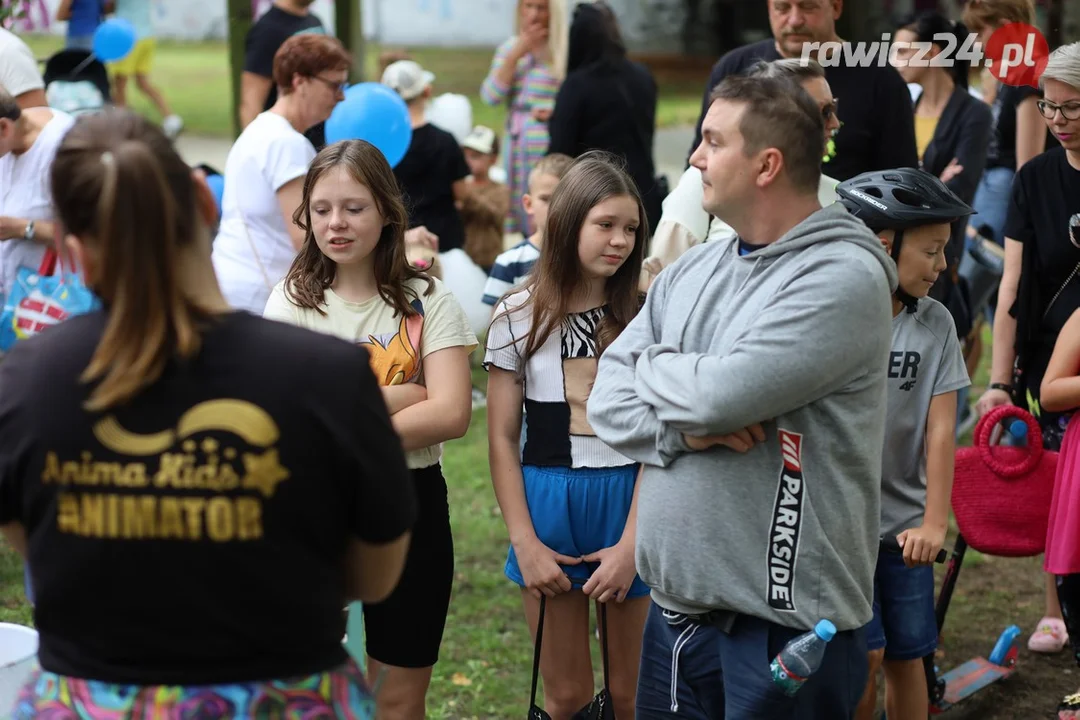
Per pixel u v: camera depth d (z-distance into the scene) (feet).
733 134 7.89
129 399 5.75
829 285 7.63
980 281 18.42
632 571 10.36
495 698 13.42
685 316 8.41
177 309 5.74
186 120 55.57
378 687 8.92
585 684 11.19
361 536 6.18
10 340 13.97
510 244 29.96
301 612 5.96
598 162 10.61
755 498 7.95
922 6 51.70
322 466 5.86
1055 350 11.92
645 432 8.25
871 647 10.52
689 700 8.81
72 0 27.53
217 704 5.85
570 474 10.68
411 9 90.68
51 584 5.89
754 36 82.94
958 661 14.26
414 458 10.16
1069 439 11.91
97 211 5.65
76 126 5.89
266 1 34.47
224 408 5.77
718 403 7.63
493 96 27.07
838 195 10.52
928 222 10.09
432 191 22.06
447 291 10.46
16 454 5.85
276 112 14.40
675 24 85.25
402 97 21.76
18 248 14.33
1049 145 19.88
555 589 10.57
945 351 10.62
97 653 5.91
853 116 14.71
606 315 10.68
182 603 5.81
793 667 7.75
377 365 10.02
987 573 16.81
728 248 8.52
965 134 17.04
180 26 96.27
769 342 7.60
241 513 5.76
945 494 10.52
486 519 18.34
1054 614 14.49
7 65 14.76
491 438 10.96
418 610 10.34
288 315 10.26
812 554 7.95
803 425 7.84
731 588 8.01
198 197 6.00
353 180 9.82
